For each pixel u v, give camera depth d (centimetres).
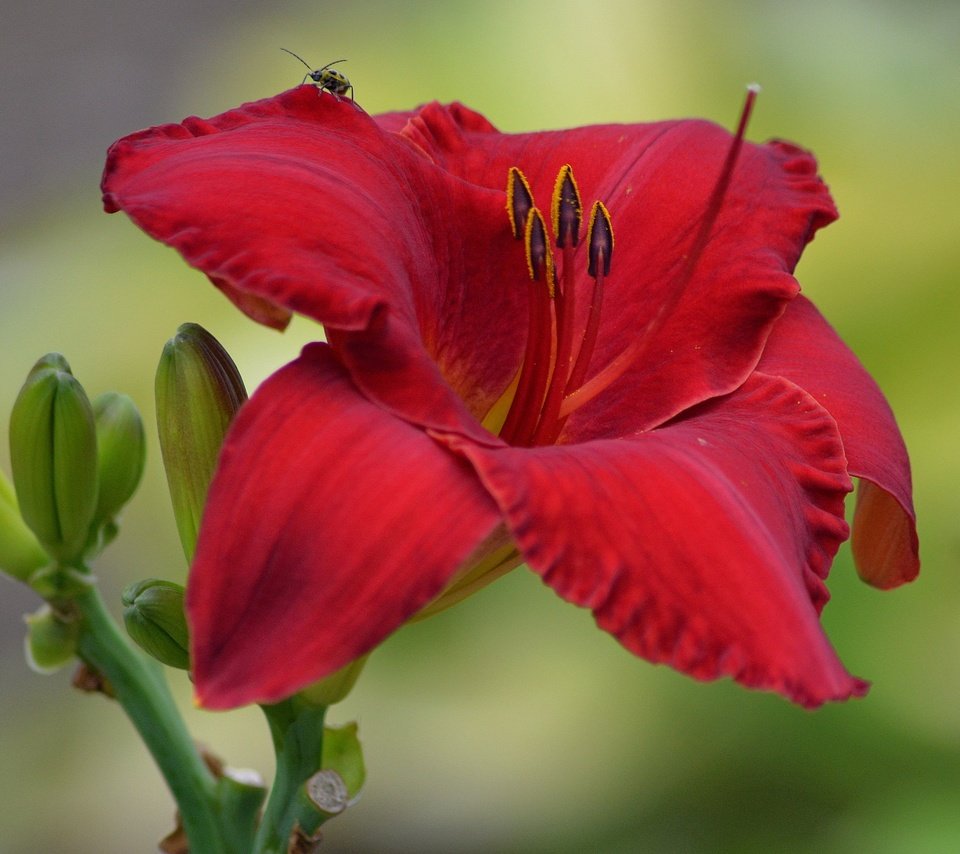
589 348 61
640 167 63
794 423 60
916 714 72
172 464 59
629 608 55
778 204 63
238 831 60
